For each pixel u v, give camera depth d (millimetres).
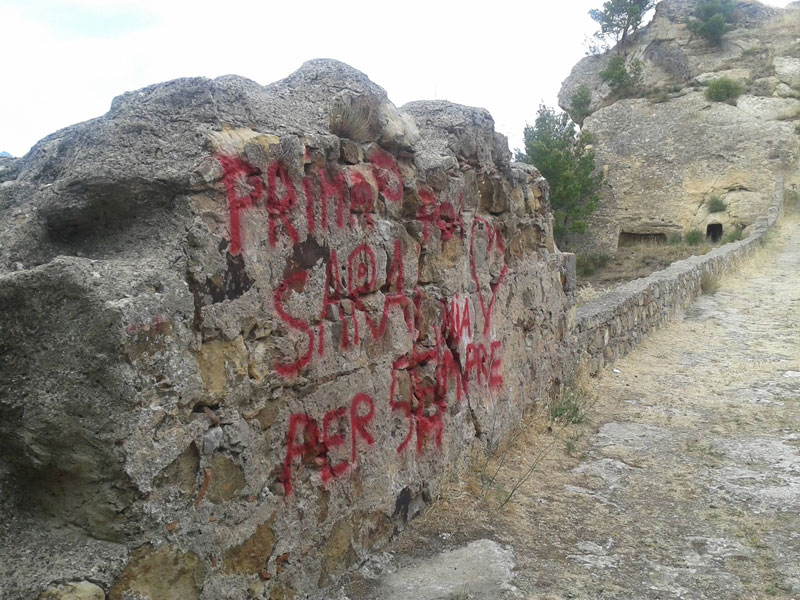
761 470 4176
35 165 2361
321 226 2605
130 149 2141
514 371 4520
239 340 2207
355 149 2842
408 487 3188
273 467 2359
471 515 3340
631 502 3721
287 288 2432
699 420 5246
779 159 24312
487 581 2787
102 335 1771
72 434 1806
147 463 1843
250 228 2256
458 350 3672
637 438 4805
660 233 26156
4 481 1894
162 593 1916
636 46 31922
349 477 2766
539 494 3744
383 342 3006
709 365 7066
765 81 26609
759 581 2914
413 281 3262
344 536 2734
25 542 1829
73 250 2117
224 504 2131
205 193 2107
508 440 4375
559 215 24969
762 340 8203
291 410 2447
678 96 27047
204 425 2055
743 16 30750
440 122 3795
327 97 2811
